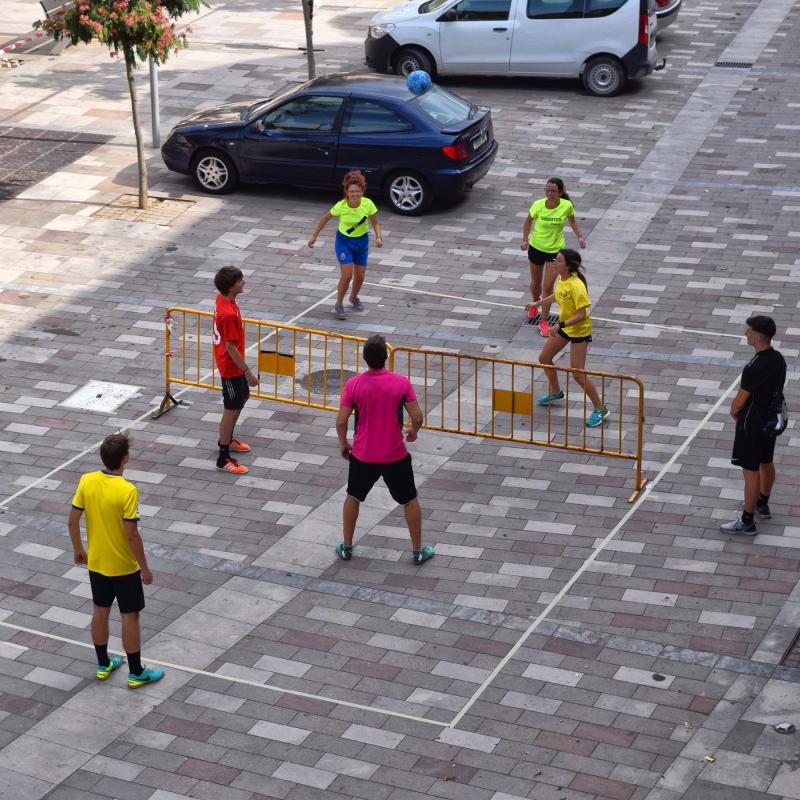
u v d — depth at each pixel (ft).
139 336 65.36
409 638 42.98
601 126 96.02
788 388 58.85
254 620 44.14
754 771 36.37
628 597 44.73
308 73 98.32
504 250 75.41
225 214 80.48
